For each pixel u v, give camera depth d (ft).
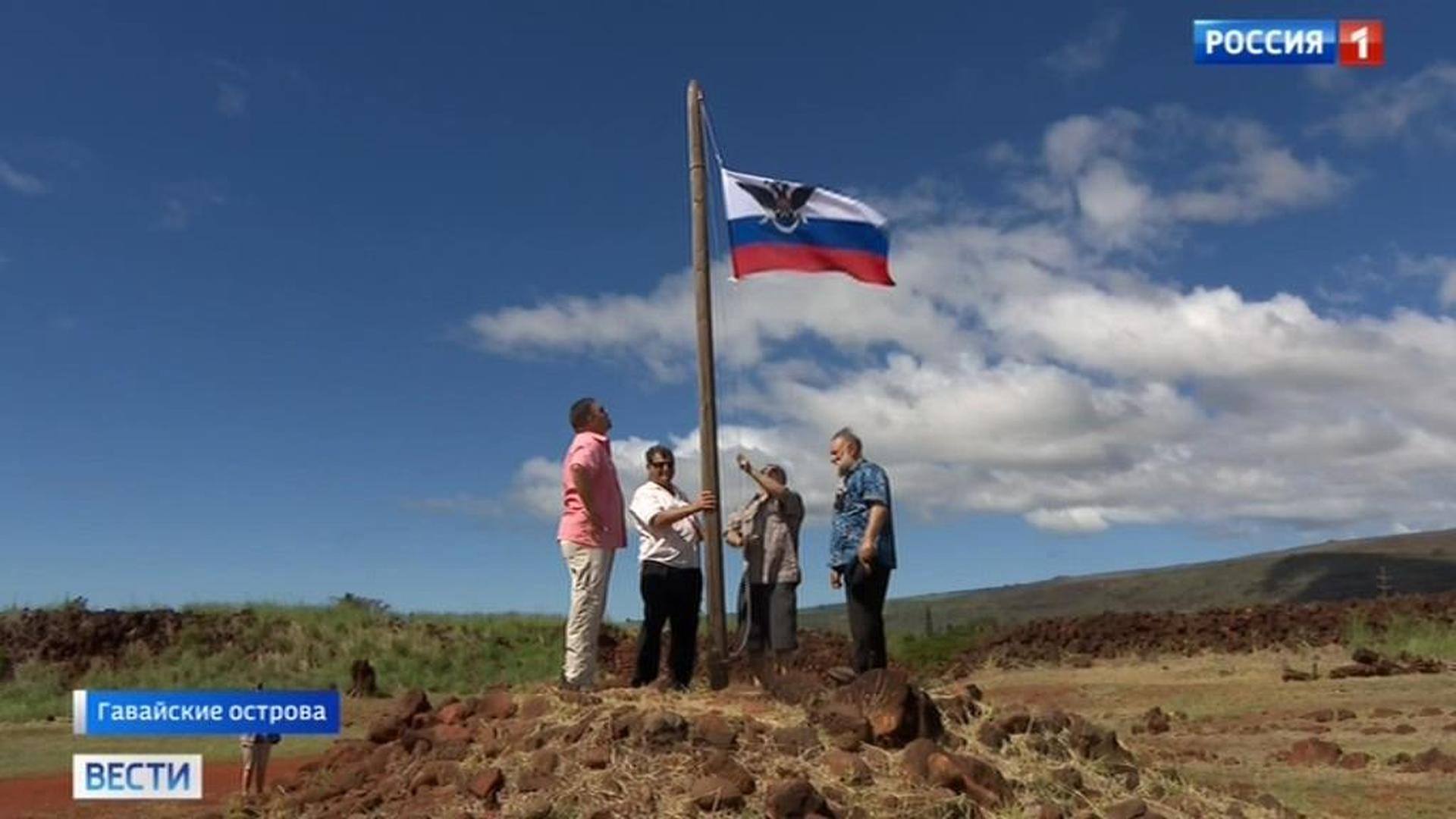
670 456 30.48
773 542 32.35
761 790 23.97
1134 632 80.07
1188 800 27.78
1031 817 24.68
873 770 24.95
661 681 30.25
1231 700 55.83
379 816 25.43
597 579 28.71
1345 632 73.92
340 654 89.61
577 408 29.07
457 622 100.12
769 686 28.60
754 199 30.71
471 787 25.00
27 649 87.92
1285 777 36.04
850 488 28.71
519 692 29.66
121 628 90.99
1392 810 31.63
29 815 37.19
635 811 23.58
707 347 29.99
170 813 36.27
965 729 28.12
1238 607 87.20
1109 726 49.14
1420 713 48.44
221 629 92.58
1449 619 74.23
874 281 31.35
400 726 29.99
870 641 28.30
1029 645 81.71
